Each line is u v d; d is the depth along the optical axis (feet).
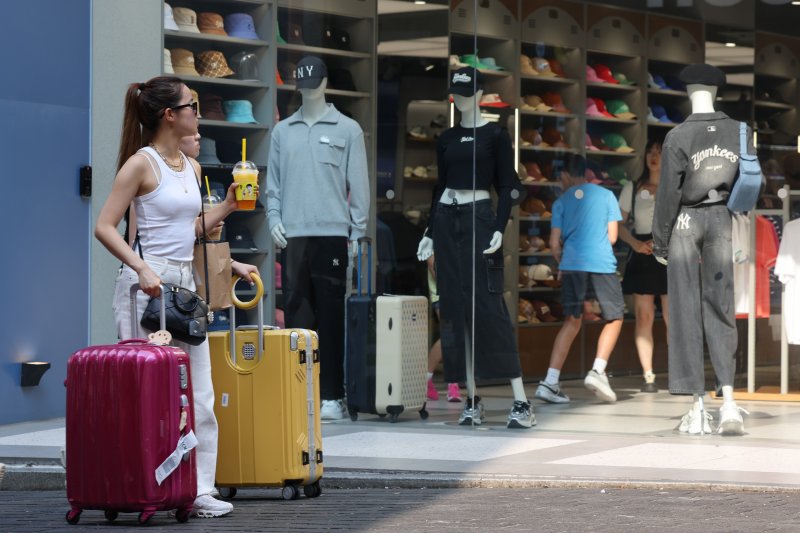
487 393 68.18
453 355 68.69
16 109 67.31
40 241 68.74
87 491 42.06
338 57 70.90
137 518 43.98
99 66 71.15
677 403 66.03
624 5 66.28
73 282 70.44
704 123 64.44
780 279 64.90
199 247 45.55
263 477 47.67
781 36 64.39
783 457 57.47
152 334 42.78
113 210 43.34
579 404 67.31
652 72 65.87
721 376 63.87
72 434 42.34
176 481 42.04
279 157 71.77
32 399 68.85
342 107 70.85
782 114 64.64
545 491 50.47
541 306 67.82
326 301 70.85
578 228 67.36
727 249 63.77
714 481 50.83
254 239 72.13
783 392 64.80
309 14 71.26
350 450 60.18
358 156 70.59
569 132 67.56
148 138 44.86
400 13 69.87
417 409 68.90
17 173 67.51
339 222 70.74
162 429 41.65
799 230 64.44
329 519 43.27
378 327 69.26
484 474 52.80
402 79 69.82
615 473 52.80
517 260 68.13
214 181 72.18
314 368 48.57
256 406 47.67
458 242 68.69
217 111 72.28
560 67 67.62
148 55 72.13
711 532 40.16
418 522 42.42
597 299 67.05
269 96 71.92
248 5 72.18
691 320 64.28
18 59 67.36
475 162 68.44
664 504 46.47
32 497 51.75
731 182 63.93
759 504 46.42
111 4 71.31
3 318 67.15
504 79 68.28
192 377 44.70
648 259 66.28
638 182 66.33
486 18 68.39
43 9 68.49
